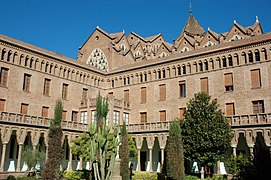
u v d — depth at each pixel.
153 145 46.41
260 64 41.59
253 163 24.12
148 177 39.66
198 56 48.03
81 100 55.03
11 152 42.81
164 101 50.72
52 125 27.17
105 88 60.09
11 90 44.12
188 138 34.34
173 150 29.89
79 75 55.59
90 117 51.91
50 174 25.62
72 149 41.25
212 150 33.31
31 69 47.47
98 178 27.23
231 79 44.12
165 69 51.91
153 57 82.69
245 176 24.86
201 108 34.91
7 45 44.44
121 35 76.31
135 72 56.06
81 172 39.50
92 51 73.00
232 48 44.38
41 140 45.22
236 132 38.06
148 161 50.31
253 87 41.75
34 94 47.25
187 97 48.00
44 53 49.19
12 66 44.84
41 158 34.53
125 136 34.28
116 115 51.78
